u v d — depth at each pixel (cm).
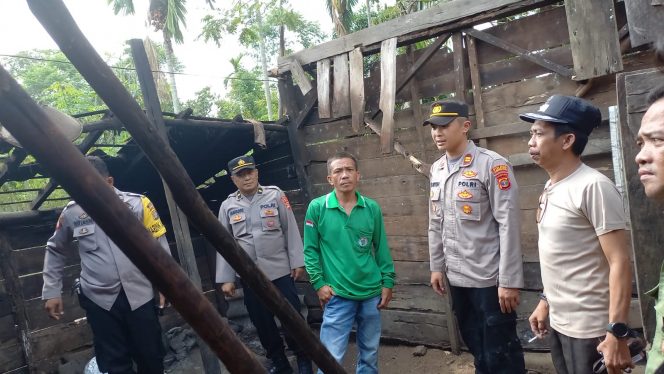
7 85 44
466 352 409
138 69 321
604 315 179
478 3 352
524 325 369
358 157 445
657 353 104
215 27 993
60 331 438
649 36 281
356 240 296
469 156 259
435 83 395
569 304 186
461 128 262
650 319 214
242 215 369
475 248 255
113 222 50
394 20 395
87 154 442
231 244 79
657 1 276
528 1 331
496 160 250
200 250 568
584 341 182
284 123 493
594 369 182
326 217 300
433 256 287
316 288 305
